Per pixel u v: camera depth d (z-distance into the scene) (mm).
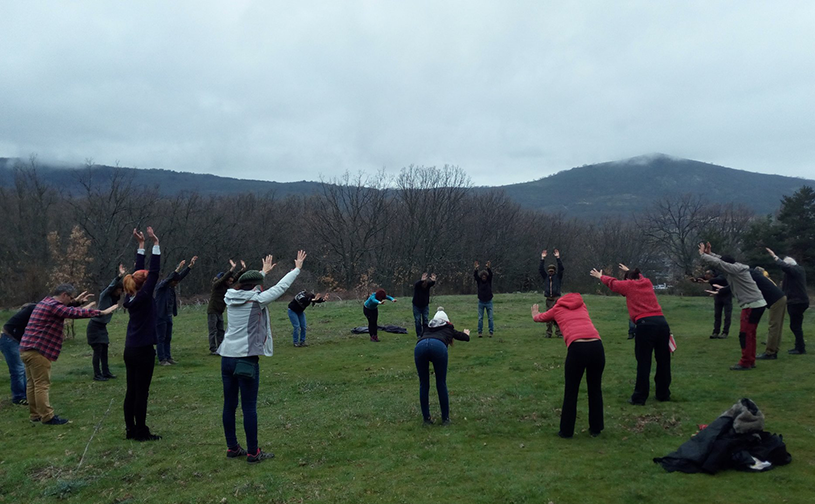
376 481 5590
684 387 8875
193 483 5723
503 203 57156
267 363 13008
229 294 6168
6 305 40312
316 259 51906
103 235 44156
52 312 8023
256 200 58094
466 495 5137
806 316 18688
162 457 6508
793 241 47250
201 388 10367
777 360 10719
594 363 6648
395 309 23719
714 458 5402
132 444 7004
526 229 57375
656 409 7777
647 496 4902
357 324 19672
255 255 50812
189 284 50156
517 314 21719
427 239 51031
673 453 5719
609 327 17625
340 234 51500
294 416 8281
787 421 6918
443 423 7535
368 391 9938
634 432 6867
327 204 55281
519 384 9719
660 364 8195
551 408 8117
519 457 6113
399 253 52156
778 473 5285
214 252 50281
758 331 15344
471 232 54344
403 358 13125
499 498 5051
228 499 5234
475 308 23594
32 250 42844
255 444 6215
